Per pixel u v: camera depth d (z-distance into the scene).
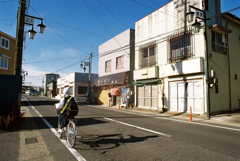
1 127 6.68
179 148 4.73
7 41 22.14
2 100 7.56
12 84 7.80
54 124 8.08
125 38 20.02
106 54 23.92
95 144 5.04
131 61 19.31
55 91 58.06
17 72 8.30
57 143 5.13
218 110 12.13
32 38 9.23
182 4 13.62
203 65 11.64
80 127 7.38
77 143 5.13
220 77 12.64
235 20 14.33
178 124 8.43
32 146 4.84
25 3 8.74
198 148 4.73
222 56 13.09
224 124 8.71
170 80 14.16
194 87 12.28
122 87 19.83
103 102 24.34
